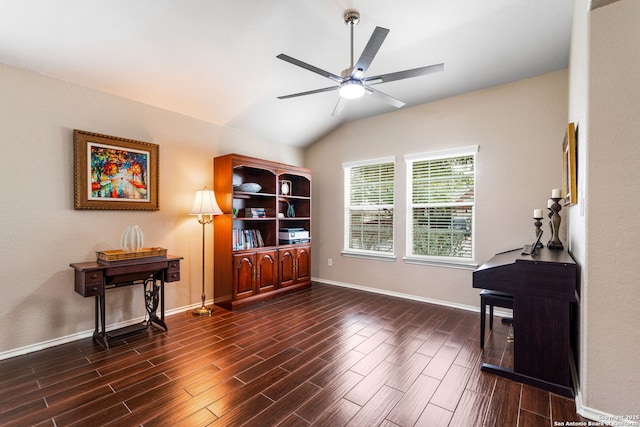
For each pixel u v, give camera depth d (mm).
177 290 3488
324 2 2240
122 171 2988
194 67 2881
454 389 1969
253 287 3818
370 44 1866
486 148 3488
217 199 3762
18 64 2398
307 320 3240
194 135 3631
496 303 2514
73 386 1981
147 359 2361
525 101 3258
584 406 1676
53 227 2604
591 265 1636
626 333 1558
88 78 2709
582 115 1797
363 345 2625
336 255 4844
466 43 2729
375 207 4457
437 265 3812
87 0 2035
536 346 2010
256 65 2996
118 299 3027
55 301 2613
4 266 2367
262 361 2334
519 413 1725
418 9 2307
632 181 1528
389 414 1716
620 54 1543
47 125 2562
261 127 4207
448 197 3793
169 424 1623
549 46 2715
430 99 3822
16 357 2389
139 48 2525
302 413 1721
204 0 2182
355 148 4625
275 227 4164
